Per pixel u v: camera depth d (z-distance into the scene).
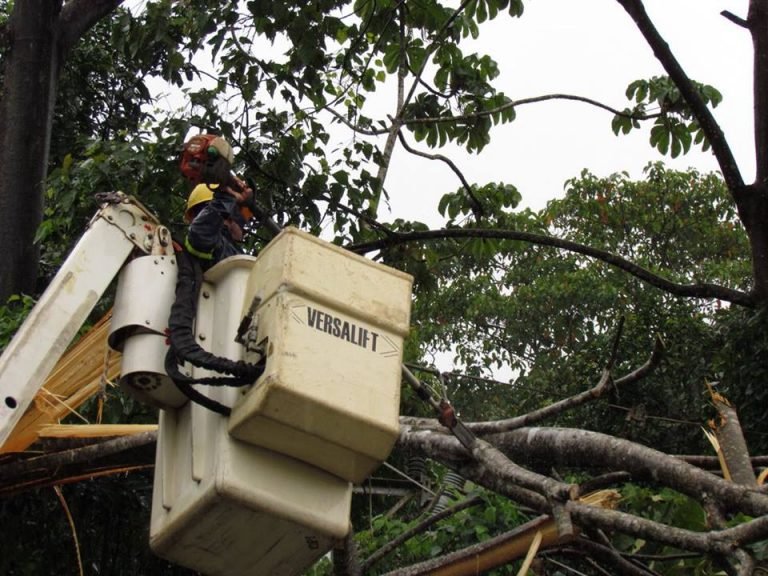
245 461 4.12
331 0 10.68
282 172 10.22
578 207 20.39
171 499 4.35
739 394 9.96
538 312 19.66
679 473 5.28
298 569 4.43
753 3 10.86
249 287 4.37
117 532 8.21
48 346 4.62
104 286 4.68
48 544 7.93
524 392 14.98
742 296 10.22
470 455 5.28
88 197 9.34
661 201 20.20
